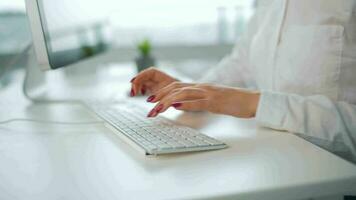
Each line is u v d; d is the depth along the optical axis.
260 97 0.66
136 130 0.62
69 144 0.60
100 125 0.73
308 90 0.82
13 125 0.75
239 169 0.45
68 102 1.01
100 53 1.47
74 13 1.06
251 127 0.67
